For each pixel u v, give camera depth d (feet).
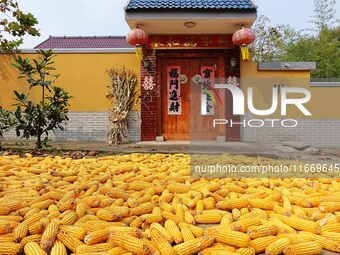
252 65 36.32
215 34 35.99
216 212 10.74
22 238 8.58
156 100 36.24
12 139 35.27
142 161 20.61
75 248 8.30
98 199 11.28
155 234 8.52
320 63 61.93
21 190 13.08
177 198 12.11
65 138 36.40
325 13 66.54
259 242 8.50
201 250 8.21
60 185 13.87
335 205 10.88
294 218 10.04
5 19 35.12
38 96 35.86
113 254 7.94
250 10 31.53
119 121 33.76
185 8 31.35
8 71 35.83
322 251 8.63
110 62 36.24
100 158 21.42
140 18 31.53
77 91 36.37
